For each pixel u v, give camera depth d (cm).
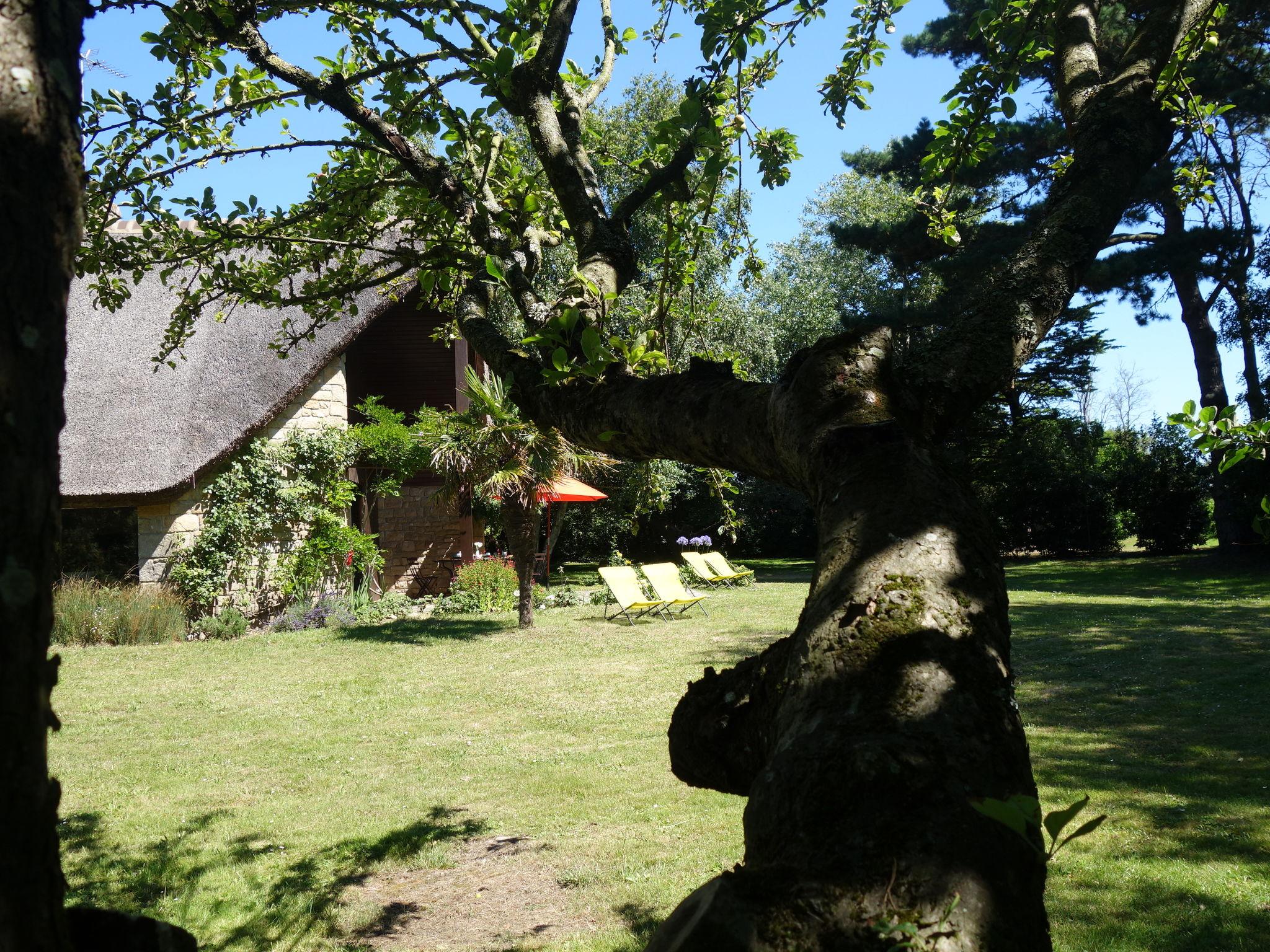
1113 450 2872
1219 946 381
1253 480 2084
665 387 155
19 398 67
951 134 291
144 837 559
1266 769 609
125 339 1623
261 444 1554
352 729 817
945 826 65
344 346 1631
